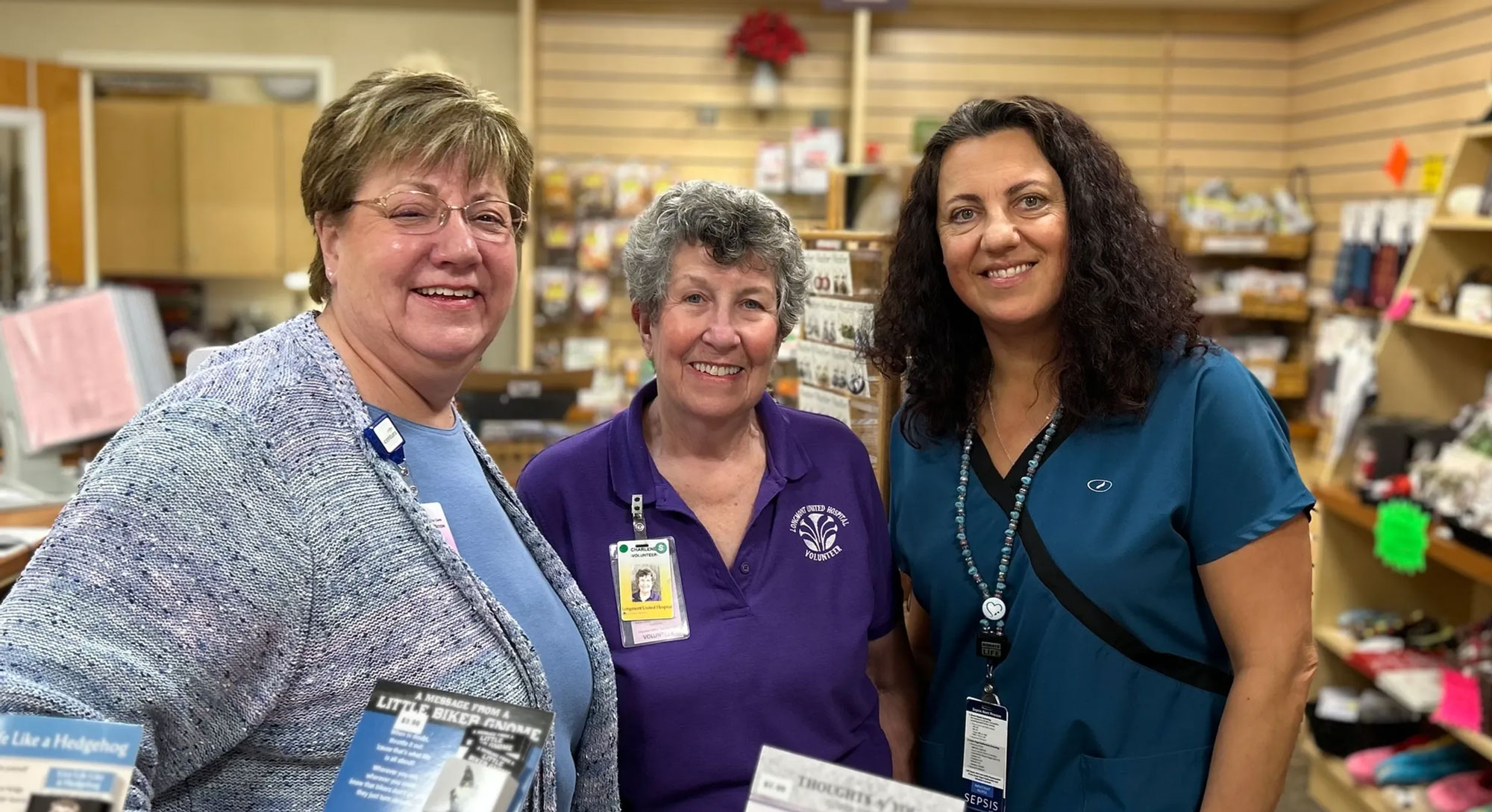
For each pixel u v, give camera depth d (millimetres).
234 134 6102
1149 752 1489
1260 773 1430
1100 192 1489
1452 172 3447
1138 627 1486
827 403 2076
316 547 1018
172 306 6488
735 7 5285
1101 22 5270
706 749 1456
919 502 1695
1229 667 1537
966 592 1610
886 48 5312
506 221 1211
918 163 1670
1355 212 4504
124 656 881
